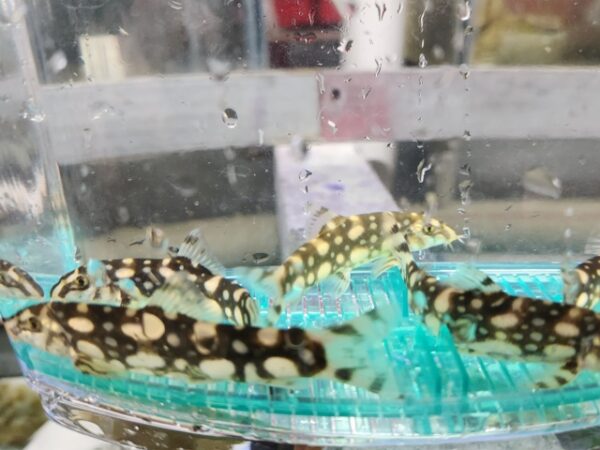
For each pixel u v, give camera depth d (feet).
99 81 0.36
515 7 0.36
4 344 0.44
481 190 0.36
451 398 0.26
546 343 0.27
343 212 0.37
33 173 0.36
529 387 0.26
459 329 0.29
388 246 0.36
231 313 0.28
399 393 0.26
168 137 0.37
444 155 0.38
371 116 0.38
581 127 0.37
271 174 0.37
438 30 0.37
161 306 0.27
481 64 0.37
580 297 0.30
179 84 0.37
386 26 0.37
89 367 0.30
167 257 0.33
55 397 0.33
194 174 0.37
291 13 0.37
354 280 0.36
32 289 0.32
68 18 0.35
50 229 0.37
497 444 0.29
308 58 0.37
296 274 0.33
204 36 0.37
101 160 0.37
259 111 0.38
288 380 0.27
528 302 0.27
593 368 0.26
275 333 0.26
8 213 0.35
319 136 0.38
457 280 0.30
